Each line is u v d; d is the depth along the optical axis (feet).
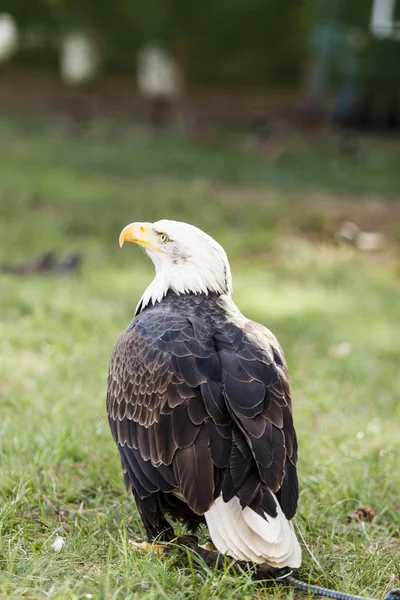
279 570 21.89
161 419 21.70
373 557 23.76
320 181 85.30
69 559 22.63
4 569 22.13
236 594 21.01
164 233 25.08
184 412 21.40
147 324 23.50
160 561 22.06
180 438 21.24
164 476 21.44
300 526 25.12
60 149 95.45
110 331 42.32
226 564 21.74
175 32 139.74
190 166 89.40
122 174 84.48
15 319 43.32
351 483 28.30
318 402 35.86
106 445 29.94
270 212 70.38
